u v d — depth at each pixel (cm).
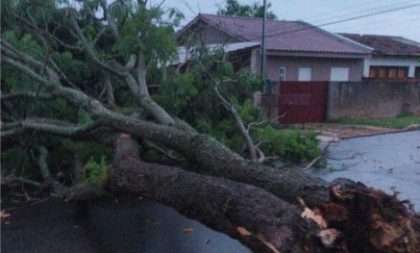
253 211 452
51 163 822
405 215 378
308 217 381
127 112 851
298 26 2656
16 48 832
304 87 1850
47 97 804
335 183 392
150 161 770
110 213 680
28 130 773
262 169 565
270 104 1669
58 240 574
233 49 1981
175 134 652
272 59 2198
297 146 979
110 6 920
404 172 993
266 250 412
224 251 548
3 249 542
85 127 732
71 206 707
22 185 774
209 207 499
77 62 927
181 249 553
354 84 1983
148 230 614
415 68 3031
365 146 1355
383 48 2916
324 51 2289
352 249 373
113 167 637
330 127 1752
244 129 859
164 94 887
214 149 612
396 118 2081
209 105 950
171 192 546
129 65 872
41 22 924
